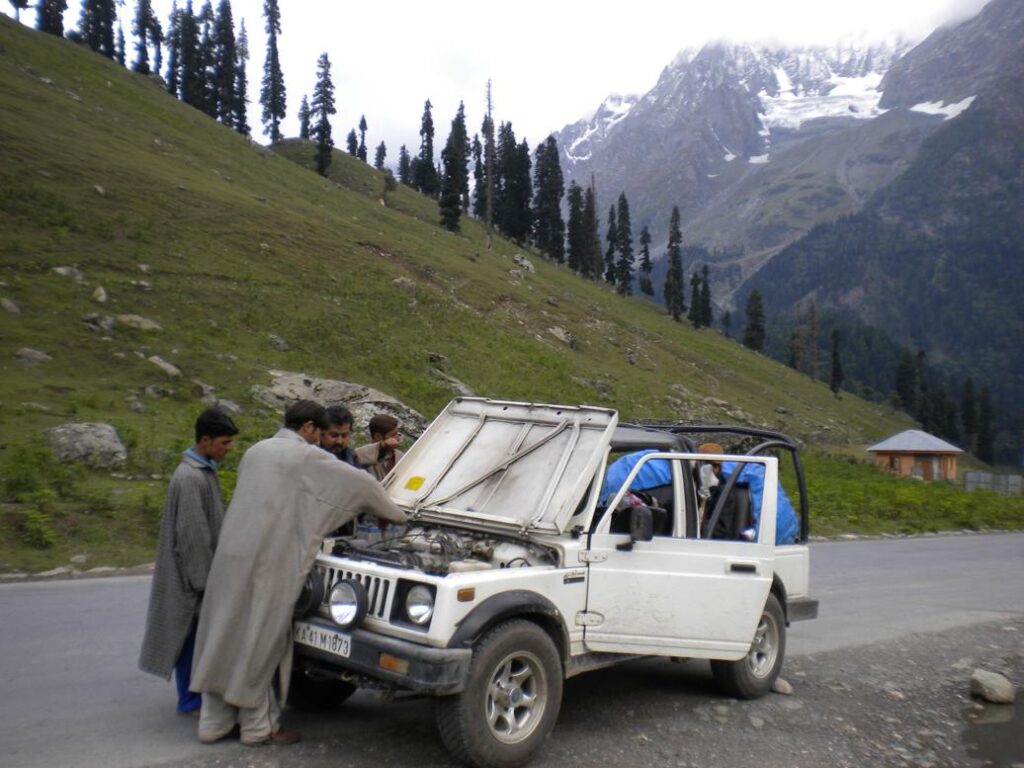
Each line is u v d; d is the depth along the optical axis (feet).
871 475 162.91
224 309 109.60
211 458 18.74
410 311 146.30
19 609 29.07
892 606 39.75
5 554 36.47
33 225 110.93
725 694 23.16
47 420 63.00
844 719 22.24
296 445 17.87
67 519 40.83
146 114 234.79
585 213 416.87
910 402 532.32
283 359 101.55
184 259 121.08
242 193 184.03
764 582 21.44
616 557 19.65
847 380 582.76
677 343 281.54
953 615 38.22
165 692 21.07
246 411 80.84
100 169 143.84
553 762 17.72
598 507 20.85
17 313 86.17
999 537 83.82
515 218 392.47
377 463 25.86
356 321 127.24
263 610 17.19
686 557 20.48
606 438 20.06
